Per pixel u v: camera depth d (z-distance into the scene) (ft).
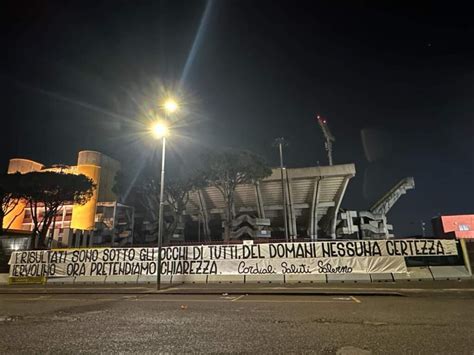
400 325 22.82
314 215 218.79
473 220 193.57
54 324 25.62
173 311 30.83
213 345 18.58
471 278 51.78
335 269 54.65
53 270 65.87
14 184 130.31
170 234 122.72
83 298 43.70
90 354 17.37
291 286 49.93
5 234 177.58
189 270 59.57
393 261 53.72
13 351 18.13
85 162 238.68
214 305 34.24
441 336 19.67
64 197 143.33
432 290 42.19
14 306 36.70
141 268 62.28
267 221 198.59
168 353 17.25
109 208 223.10
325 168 193.77
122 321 26.27
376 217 224.33
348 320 24.95
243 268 57.57
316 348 17.60
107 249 64.69
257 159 122.62
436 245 54.24
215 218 232.32
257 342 19.01
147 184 122.52
